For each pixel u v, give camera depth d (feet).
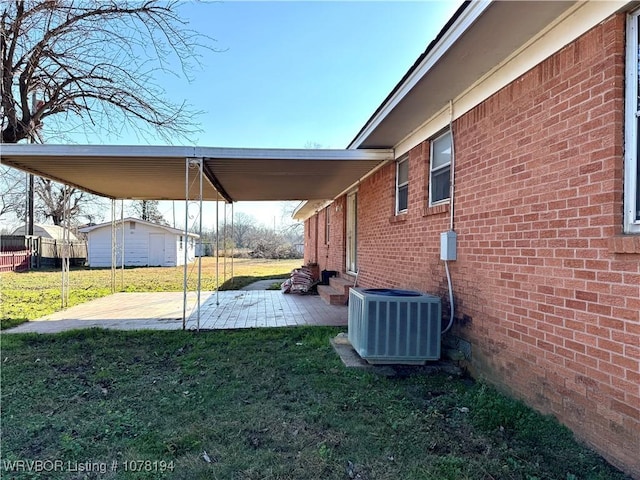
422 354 14.30
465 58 11.91
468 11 9.91
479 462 8.26
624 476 7.64
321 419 10.36
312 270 45.32
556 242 9.81
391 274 22.72
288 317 25.34
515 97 11.59
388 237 23.35
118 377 13.96
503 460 8.36
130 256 87.51
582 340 8.91
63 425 10.09
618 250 7.93
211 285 48.39
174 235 89.56
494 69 12.62
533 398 10.53
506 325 11.80
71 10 26.22
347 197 35.70
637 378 7.53
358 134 21.53
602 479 7.59
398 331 14.30
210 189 32.53
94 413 10.87
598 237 8.55
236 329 21.58
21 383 13.33
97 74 29.27
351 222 34.27
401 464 8.29
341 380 13.25
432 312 14.42
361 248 29.78
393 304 14.32
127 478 7.81
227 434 9.59
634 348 7.61
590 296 8.71
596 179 8.66
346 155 21.77
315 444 9.12
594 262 8.63
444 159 16.84
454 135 15.31
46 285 46.52
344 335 18.90
